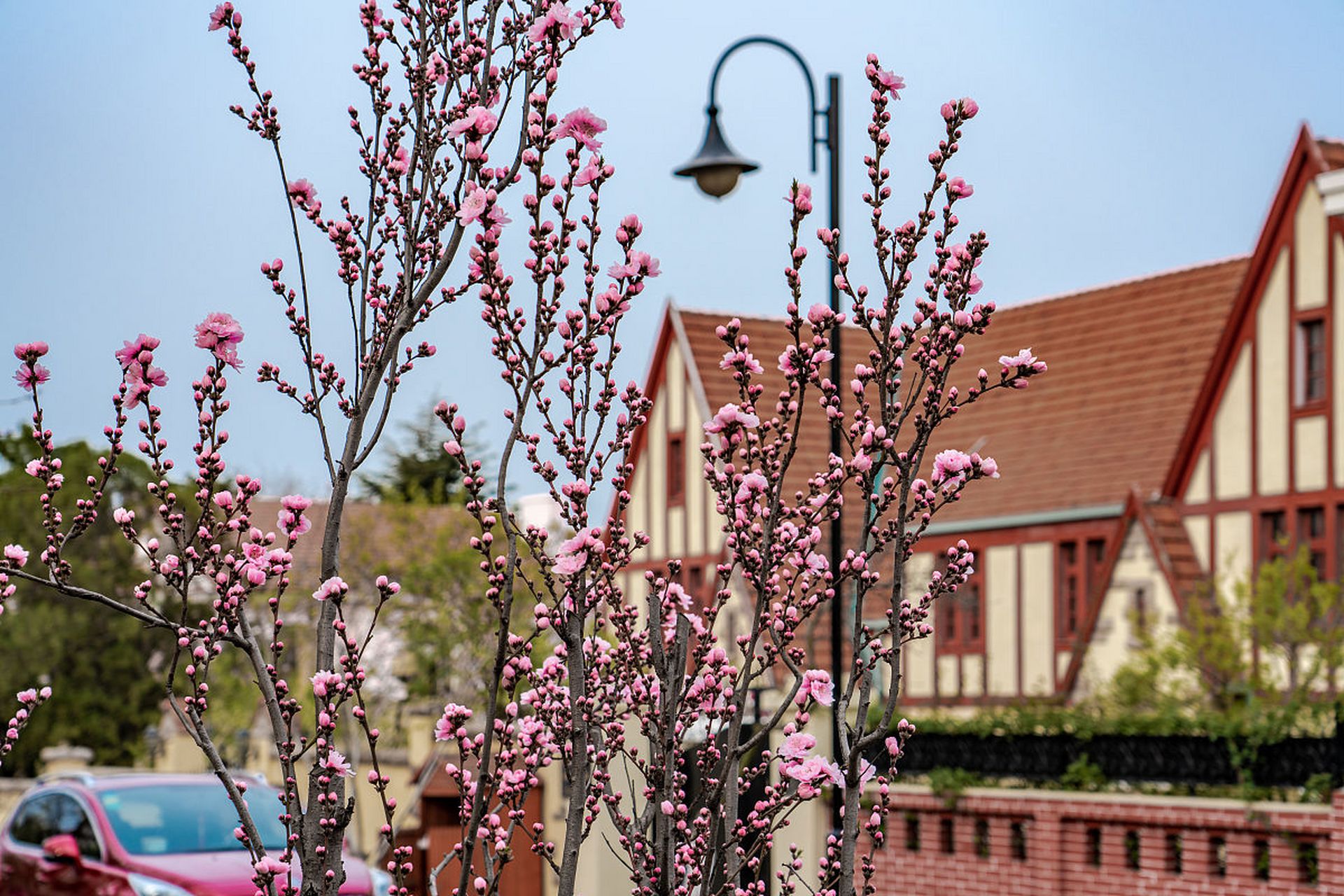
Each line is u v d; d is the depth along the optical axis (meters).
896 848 18.78
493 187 4.83
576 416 4.91
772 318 31.33
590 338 4.88
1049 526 26.89
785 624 5.02
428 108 5.16
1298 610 19.62
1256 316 24.72
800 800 4.98
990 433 29.94
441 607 30.31
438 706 30.06
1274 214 24.52
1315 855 14.67
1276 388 24.38
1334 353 23.59
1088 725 16.98
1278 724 15.22
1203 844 15.55
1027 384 4.88
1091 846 16.78
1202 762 15.93
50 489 4.78
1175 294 29.14
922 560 28.42
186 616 4.68
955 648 27.72
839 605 11.00
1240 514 24.67
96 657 31.95
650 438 30.38
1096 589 25.78
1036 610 26.91
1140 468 26.73
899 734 5.03
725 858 5.09
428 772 25.47
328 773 4.48
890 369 5.00
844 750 4.99
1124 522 25.59
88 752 31.06
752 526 4.99
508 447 4.84
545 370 4.88
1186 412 27.09
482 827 4.89
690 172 14.29
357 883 12.34
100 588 31.91
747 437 5.13
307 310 4.96
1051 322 31.00
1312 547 23.92
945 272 4.98
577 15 5.02
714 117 14.45
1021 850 17.44
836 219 13.19
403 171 5.06
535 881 22.77
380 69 5.16
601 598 5.27
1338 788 14.63
